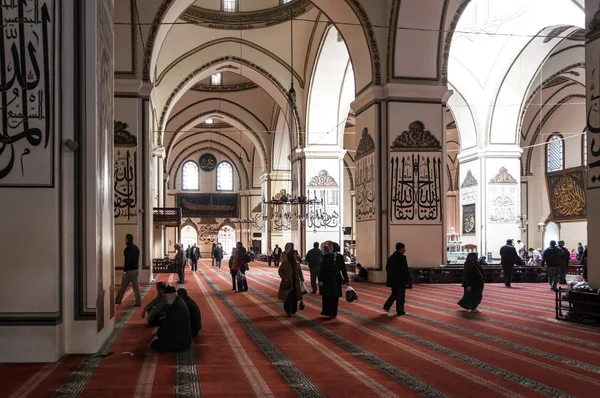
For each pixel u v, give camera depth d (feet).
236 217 123.54
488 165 66.59
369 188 48.03
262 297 37.29
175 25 67.72
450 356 18.21
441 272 45.70
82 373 16.03
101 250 19.86
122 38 44.75
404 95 46.32
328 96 70.38
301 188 70.44
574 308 25.48
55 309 17.80
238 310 30.35
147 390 14.29
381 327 24.17
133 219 45.01
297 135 71.56
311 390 14.28
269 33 70.23
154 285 44.62
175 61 71.15
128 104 44.88
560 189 79.20
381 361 17.54
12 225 17.92
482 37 63.67
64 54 18.89
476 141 67.51
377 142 46.62
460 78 66.33
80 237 18.70
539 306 31.24
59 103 18.65
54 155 18.21
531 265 50.98
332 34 63.72
